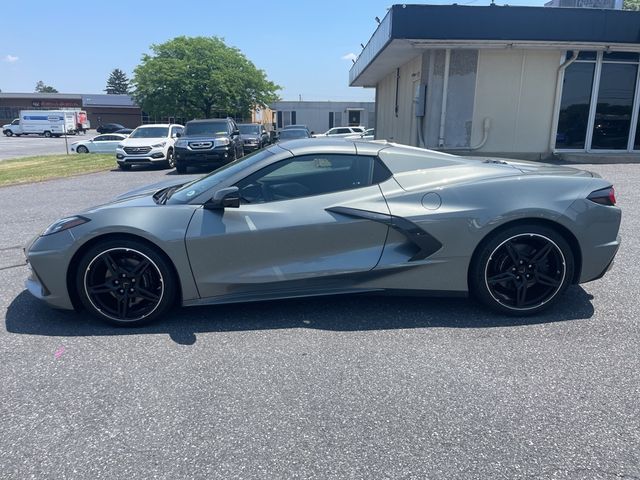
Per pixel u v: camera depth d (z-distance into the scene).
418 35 13.52
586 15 13.57
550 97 14.97
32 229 7.63
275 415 2.68
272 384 2.98
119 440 2.49
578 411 2.68
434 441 2.45
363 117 57.03
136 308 3.84
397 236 3.84
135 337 3.67
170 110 45.59
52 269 3.73
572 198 3.82
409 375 3.07
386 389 2.92
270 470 2.27
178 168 16.59
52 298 3.81
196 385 2.99
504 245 3.82
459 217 3.77
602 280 4.75
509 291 3.94
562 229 3.84
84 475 2.25
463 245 3.80
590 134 15.33
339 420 2.62
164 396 2.87
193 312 4.12
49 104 73.56
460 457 2.34
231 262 3.78
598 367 3.14
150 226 3.70
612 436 2.47
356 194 3.86
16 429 2.59
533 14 13.48
